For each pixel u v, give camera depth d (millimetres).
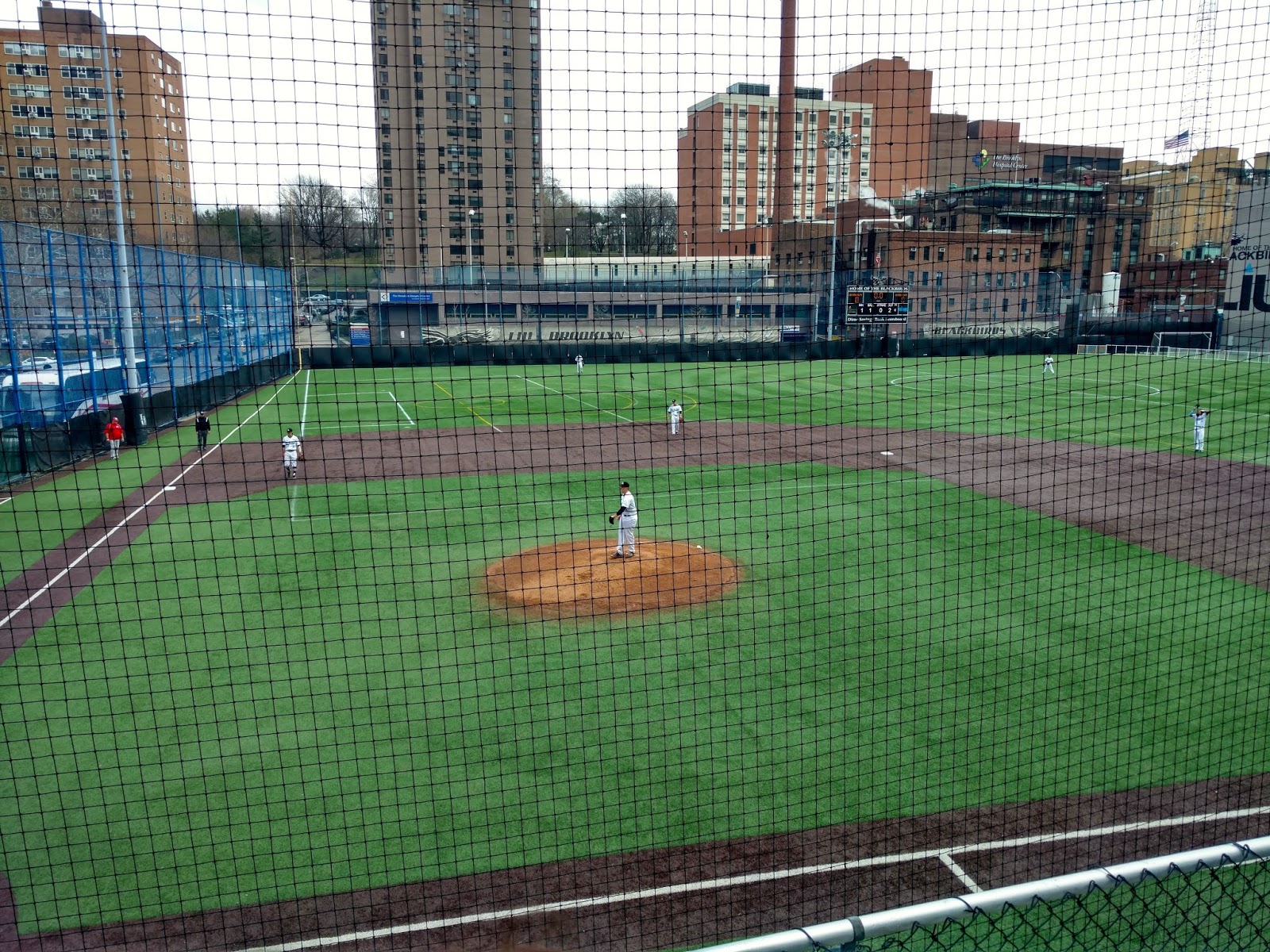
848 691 11812
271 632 14078
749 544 18953
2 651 13484
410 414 39812
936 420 36719
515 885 8016
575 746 10430
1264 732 10633
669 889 7953
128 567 17844
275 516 22062
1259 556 17703
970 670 12469
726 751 10281
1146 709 11250
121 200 27016
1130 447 30500
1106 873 3469
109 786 9625
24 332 26156
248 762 10102
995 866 8227
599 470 27422
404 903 7789
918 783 9602
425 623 14438
